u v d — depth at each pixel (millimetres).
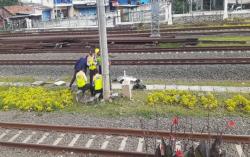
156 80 18766
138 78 19266
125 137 11781
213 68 19328
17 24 56781
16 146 11617
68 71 21312
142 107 14594
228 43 26406
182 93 15422
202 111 13758
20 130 12992
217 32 31422
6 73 22172
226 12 43406
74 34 37281
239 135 11211
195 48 23625
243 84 17344
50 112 14703
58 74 21031
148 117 13445
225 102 14250
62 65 22422
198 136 11188
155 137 11477
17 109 15297
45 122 13656
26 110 15047
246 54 21922
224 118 12977
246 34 30094
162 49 24078
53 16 69812
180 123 12594
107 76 15570
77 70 16703
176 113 13578
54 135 12336
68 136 12172
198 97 15086
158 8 31172
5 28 55594
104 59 15391
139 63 20984
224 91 16188
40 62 23047
